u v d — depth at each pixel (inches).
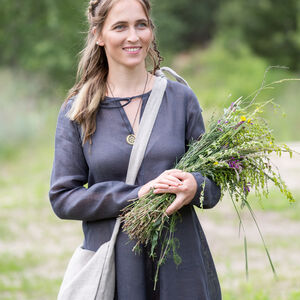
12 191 554.9
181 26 1731.1
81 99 136.9
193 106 140.2
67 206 133.5
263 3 1673.2
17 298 278.2
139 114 137.1
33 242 389.7
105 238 133.6
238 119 136.6
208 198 130.4
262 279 289.6
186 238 133.0
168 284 131.0
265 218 428.8
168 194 128.2
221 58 1421.0
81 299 128.9
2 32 1144.8
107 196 130.4
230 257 340.5
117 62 137.6
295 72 1637.6
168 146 133.3
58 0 1112.8
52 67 1076.5
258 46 1690.5
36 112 868.0
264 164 135.5
